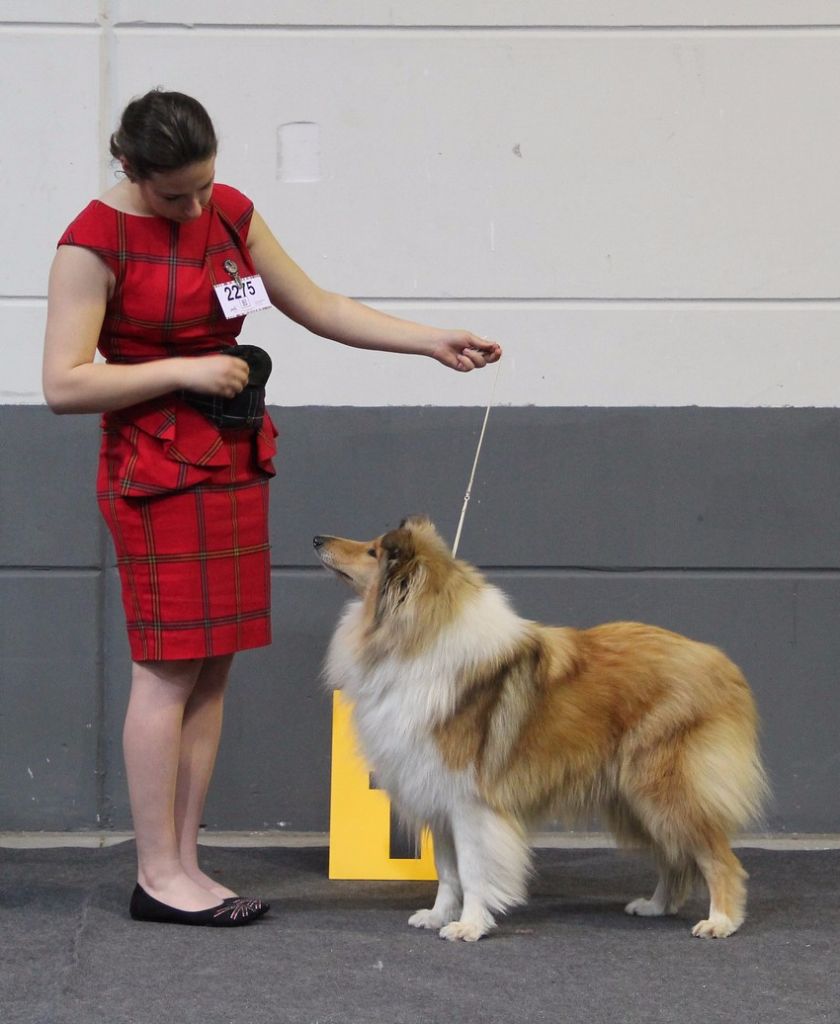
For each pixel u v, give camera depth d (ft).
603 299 15.24
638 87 15.06
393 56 15.01
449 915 11.50
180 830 11.69
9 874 13.05
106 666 15.17
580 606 15.28
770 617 15.25
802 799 15.26
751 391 15.26
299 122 15.06
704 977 9.98
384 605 11.16
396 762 11.19
